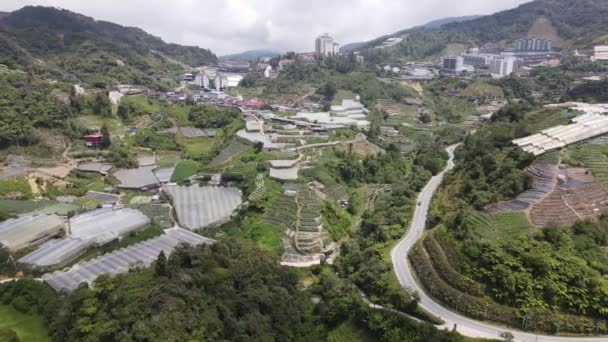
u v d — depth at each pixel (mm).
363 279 91500
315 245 109875
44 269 90062
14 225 108000
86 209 128000
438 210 117438
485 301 76875
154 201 139750
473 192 113125
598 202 97750
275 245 109000
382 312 80938
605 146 122000
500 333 72312
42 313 76938
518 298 74625
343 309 83875
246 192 140625
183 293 72000
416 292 82000
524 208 99500
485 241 85688
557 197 100938
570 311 71938
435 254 90938
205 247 87312
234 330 72438
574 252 80750
